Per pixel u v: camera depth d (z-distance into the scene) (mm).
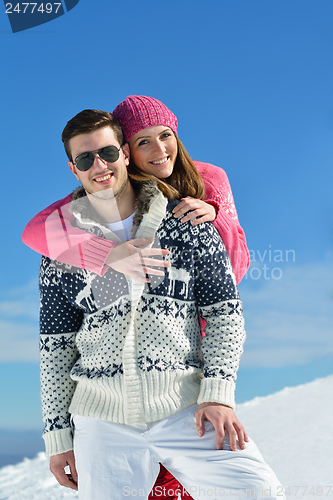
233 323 1462
